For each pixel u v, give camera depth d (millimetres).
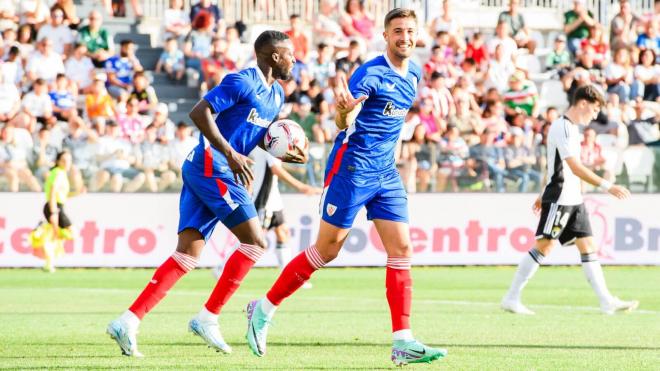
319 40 76562
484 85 74562
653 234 64062
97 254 59500
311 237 61219
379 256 62062
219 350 26656
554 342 29844
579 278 56250
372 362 25562
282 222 51062
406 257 24688
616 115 72312
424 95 69125
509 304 39062
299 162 27422
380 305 41875
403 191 25062
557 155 37812
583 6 79500
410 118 68500
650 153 63938
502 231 63188
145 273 57312
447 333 32094
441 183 62594
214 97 25062
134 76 69125
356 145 24469
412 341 24062
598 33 79250
